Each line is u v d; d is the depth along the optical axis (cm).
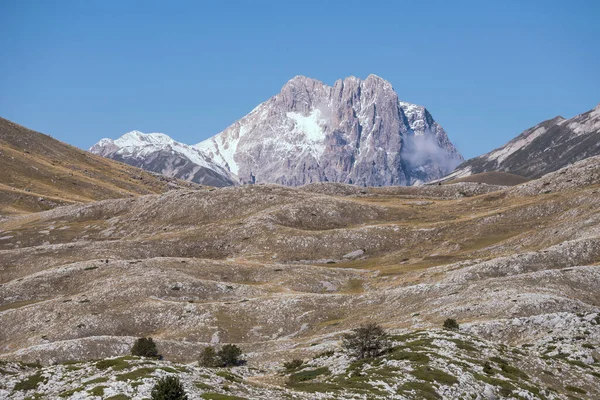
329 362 7275
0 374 5962
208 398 4653
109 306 12712
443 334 7769
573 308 9581
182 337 11062
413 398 5456
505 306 9756
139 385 4778
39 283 14625
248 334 11506
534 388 6259
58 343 9800
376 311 11812
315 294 13475
